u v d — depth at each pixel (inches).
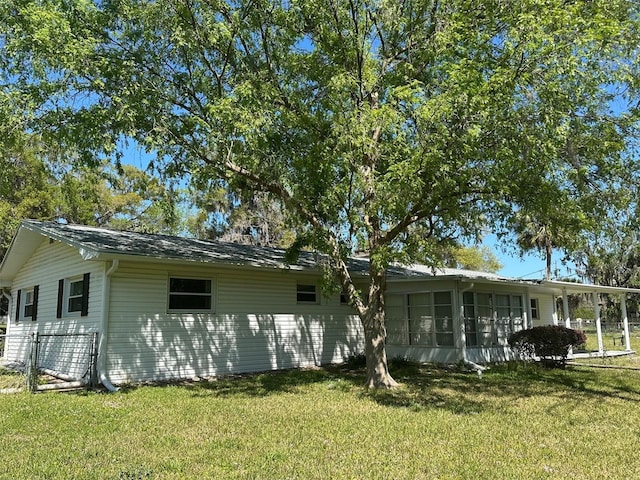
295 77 435.5
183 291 501.4
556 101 314.3
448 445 253.4
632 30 318.7
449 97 311.4
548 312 929.5
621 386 454.9
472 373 541.0
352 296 442.6
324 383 460.8
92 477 199.8
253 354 546.0
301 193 402.9
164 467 213.6
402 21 415.5
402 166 325.7
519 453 241.4
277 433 273.7
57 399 362.9
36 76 336.8
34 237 583.8
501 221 400.8
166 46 385.7
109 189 1144.8
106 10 372.2
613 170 352.2
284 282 591.2
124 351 449.1
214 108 346.6
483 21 364.5
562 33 300.7
